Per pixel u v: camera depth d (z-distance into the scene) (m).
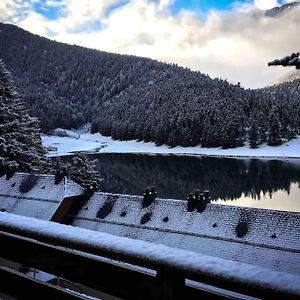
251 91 138.00
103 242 2.08
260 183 65.38
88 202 30.42
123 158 99.06
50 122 160.00
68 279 2.32
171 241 24.88
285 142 101.19
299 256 21.55
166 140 118.00
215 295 1.89
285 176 69.88
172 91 158.12
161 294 1.99
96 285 2.22
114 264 2.16
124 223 27.28
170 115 123.25
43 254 2.42
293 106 111.88
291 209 48.19
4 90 41.12
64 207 30.22
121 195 29.47
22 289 2.61
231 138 103.38
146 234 25.95
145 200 27.94
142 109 152.38
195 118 111.69
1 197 33.25
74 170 41.78
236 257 22.72
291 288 1.58
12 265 7.11
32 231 2.29
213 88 155.12
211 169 80.12
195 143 110.88
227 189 61.91
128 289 2.11
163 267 1.91
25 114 43.41
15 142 39.06
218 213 25.28
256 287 1.65
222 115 108.44
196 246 24.06
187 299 1.95
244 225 24.03
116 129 142.00
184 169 81.31
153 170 81.25
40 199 31.23
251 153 97.44
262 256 22.25
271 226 23.47
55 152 107.12
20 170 39.81
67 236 2.18
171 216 26.34
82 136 159.25
